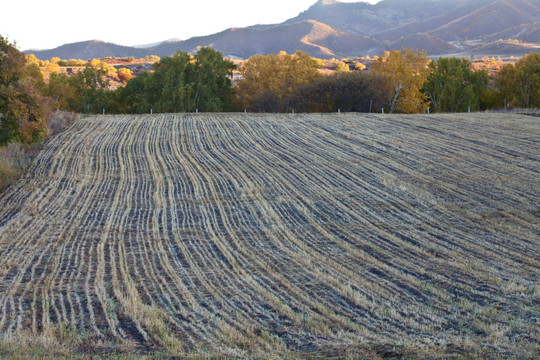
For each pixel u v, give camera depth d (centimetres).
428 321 1088
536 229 1786
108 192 2314
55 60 16088
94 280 1334
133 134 3719
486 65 14250
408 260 1502
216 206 2122
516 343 970
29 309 1139
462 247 1616
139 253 1571
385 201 2147
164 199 2212
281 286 1306
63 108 6494
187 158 3039
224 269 1435
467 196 2191
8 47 2105
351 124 3994
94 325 1057
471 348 945
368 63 17662
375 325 1070
